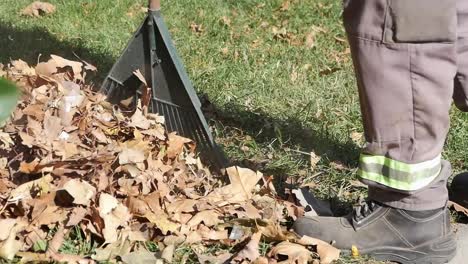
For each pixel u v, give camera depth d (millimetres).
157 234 2609
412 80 2357
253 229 2680
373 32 2340
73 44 4594
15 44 4504
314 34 5355
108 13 5293
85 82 4004
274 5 5898
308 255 2568
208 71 4328
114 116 3164
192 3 5742
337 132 3717
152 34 3082
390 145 2447
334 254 2566
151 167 2867
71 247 2510
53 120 2908
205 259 2504
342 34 5445
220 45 4914
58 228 2533
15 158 2777
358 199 3064
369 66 2379
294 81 4348
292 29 5480
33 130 2846
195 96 3113
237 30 5312
